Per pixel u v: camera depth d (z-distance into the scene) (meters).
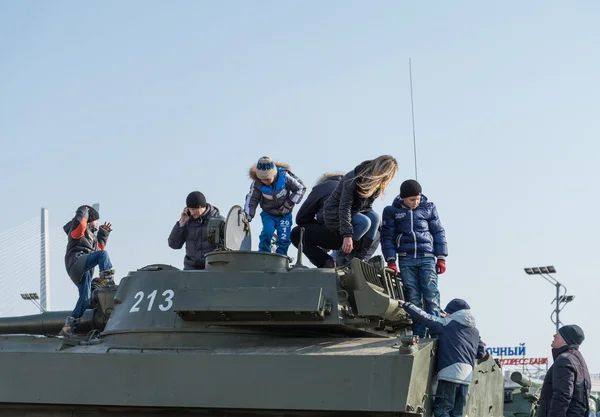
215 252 15.03
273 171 17.20
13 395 13.55
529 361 52.00
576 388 14.73
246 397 12.72
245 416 13.02
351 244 16.05
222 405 12.79
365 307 13.92
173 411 13.25
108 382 13.27
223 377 12.86
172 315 14.42
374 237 17.44
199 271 14.87
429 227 16.86
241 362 12.84
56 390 13.44
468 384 14.15
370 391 12.30
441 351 14.12
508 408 29.98
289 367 12.66
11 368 13.64
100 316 16.94
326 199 17.28
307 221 17.58
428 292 16.45
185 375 12.99
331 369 12.50
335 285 14.19
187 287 14.61
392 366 12.32
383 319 14.29
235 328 14.18
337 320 13.90
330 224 16.75
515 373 28.70
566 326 15.22
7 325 17.77
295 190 17.53
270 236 17.56
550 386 15.11
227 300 14.01
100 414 13.58
